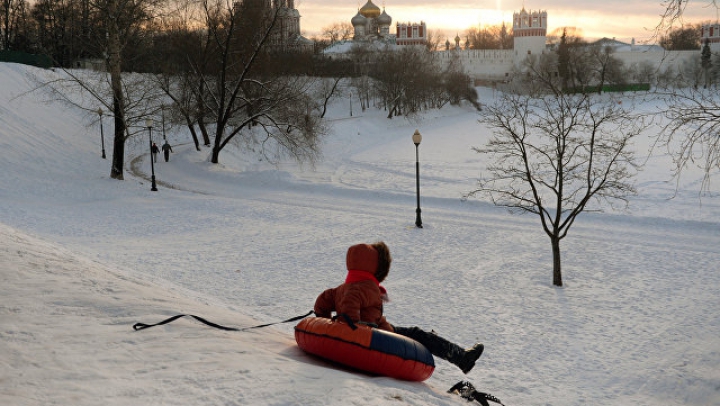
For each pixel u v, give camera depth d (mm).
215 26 42625
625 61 134250
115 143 37094
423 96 103562
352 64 115750
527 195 34844
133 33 36969
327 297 6398
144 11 35344
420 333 6547
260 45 42312
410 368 5867
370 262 6051
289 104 45188
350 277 6086
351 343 5723
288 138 44250
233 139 53438
